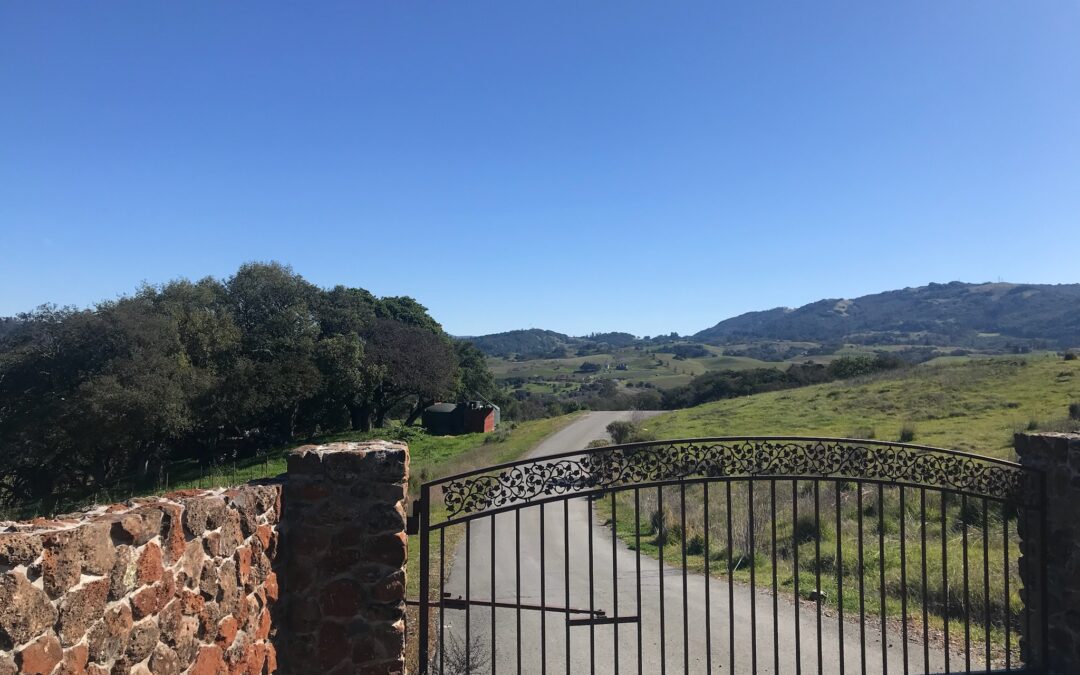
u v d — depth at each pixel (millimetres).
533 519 15352
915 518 11508
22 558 2305
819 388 37219
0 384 31797
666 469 5188
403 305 60469
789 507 13570
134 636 2912
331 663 4520
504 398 71188
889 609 7750
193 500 3516
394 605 4566
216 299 44531
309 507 4621
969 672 5215
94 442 30562
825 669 6352
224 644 3701
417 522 4934
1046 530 5562
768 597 8570
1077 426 17750
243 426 38750
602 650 7148
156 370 32219
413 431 43500
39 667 2344
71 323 32406
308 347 42688
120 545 2854
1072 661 5309
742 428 26969
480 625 8023
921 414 24656
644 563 10836
